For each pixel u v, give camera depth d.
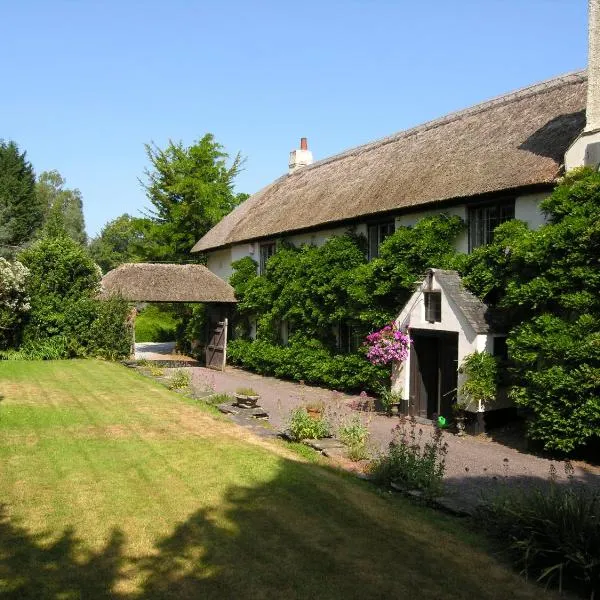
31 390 15.84
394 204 16.38
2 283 22.19
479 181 14.10
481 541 6.38
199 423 11.86
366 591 5.23
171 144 37.22
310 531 6.52
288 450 9.95
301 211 21.89
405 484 7.93
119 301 24.41
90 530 6.43
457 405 12.27
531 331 10.84
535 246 10.97
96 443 10.05
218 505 7.25
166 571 5.54
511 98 17.41
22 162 53.56
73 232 60.47
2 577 5.34
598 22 11.63
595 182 10.44
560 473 9.37
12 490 7.60
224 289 24.78
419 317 13.87
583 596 5.27
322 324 18.97
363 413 14.45
